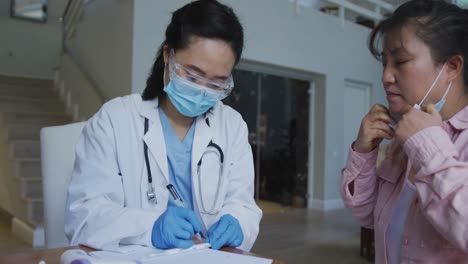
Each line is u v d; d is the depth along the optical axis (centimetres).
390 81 85
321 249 347
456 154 76
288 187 583
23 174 393
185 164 128
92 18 485
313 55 551
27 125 449
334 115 585
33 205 358
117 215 101
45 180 140
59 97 611
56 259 83
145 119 127
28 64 696
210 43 111
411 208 90
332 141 582
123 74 393
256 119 543
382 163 102
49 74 714
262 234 399
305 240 379
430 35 79
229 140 133
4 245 333
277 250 341
